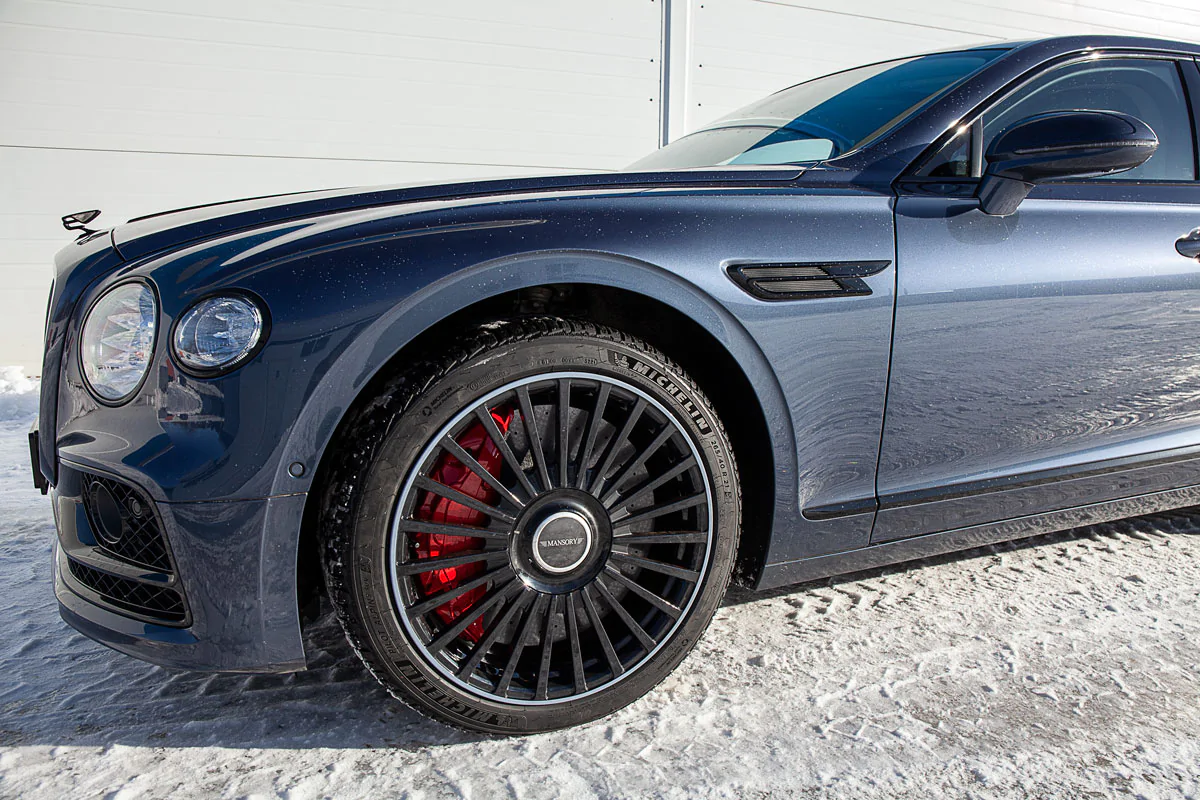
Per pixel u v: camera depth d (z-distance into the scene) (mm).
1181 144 1986
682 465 1401
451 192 1450
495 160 5566
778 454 1494
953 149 1696
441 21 5273
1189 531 2367
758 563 1574
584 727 1438
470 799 1249
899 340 1533
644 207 1401
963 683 1575
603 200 1396
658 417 1378
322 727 1442
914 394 1575
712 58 5984
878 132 1740
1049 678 1594
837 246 1488
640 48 5781
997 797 1263
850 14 6324
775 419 1477
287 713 1483
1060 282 1654
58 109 4602
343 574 1235
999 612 1866
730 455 1439
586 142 5770
